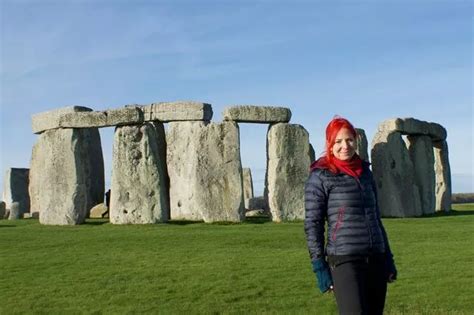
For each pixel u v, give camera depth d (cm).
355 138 752
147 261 1598
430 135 3278
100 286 1341
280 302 1205
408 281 1348
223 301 1216
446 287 1292
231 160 2575
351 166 747
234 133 2584
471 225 2328
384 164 2961
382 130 3052
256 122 2641
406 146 3069
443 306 1159
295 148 2620
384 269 740
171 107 2856
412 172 3034
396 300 1203
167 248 1797
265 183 2684
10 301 1237
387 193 2936
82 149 2633
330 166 746
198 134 2605
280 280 1373
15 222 2755
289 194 2588
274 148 2600
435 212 3250
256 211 3212
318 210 742
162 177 2578
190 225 2397
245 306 1183
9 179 3656
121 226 2405
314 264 735
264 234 2064
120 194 2541
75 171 2578
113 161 2562
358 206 732
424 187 3164
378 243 731
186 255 1677
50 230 2283
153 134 2581
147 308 1175
